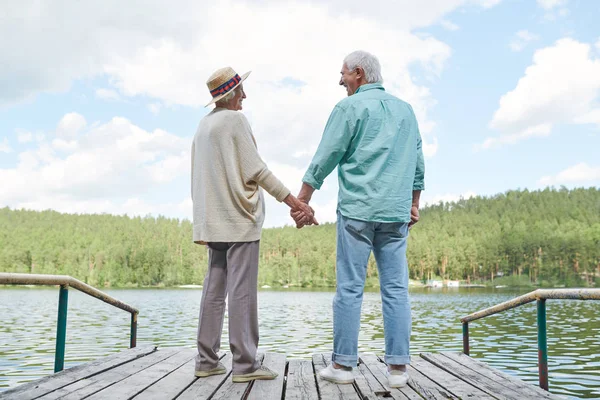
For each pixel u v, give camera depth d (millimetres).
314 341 14977
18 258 161750
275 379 3131
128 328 19516
